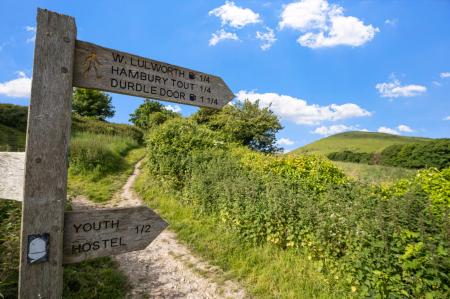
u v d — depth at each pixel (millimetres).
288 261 5262
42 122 1628
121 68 1942
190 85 2229
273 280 4832
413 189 5574
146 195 10094
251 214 6141
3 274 3062
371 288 4012
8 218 3760
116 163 14875
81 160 12664
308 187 8102
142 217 2027
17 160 1724
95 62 1852
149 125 40750
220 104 2389
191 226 7191
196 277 5043
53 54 1671
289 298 4367
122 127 30812
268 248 5699
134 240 1992
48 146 1645
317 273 4867
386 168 18922
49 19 1671
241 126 20438
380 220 4230
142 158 19078
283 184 7523
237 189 7062
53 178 1662
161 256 5766
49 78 1653
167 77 2125
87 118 30453
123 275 4828
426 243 3746
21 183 1694
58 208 1680
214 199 7664
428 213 4246
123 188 11117
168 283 4793
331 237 4898
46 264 1655
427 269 3570
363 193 6391
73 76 1775
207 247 6117
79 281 4086
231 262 5492
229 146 14031
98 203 8961
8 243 3199
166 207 8734
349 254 4426
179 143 11984
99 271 4637
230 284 4859
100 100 43688
